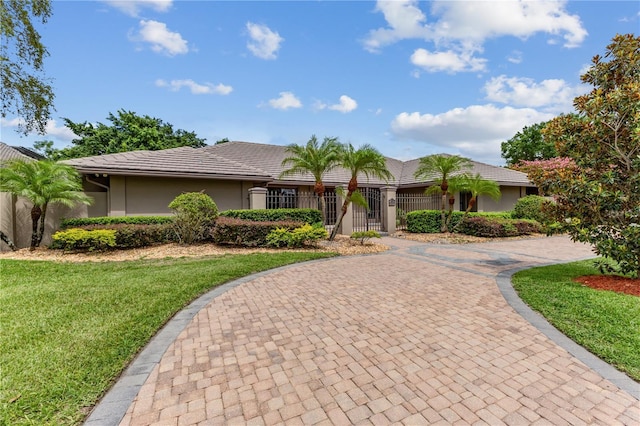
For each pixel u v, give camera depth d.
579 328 4.09
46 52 11.80
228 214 12.49
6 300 5.24
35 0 10.90
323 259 9.50
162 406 2.68
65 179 10.48
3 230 10.55
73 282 6.42
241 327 4.38
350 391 2.89
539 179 6.77
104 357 3.40
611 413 2.55
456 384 2.99
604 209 5.96
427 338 3.99
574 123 6.20
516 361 3.40
